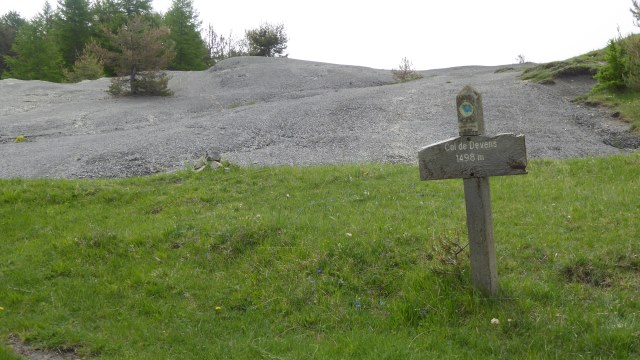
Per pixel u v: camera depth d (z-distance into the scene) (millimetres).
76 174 11609
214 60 48938
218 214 7898
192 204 8703
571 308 4836
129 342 5129
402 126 14195
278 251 6480
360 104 16859
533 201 7430
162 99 23562
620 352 4211
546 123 14062
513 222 6742
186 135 14391
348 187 8781
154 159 12484
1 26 54688
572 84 18281
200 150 13086
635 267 5367
